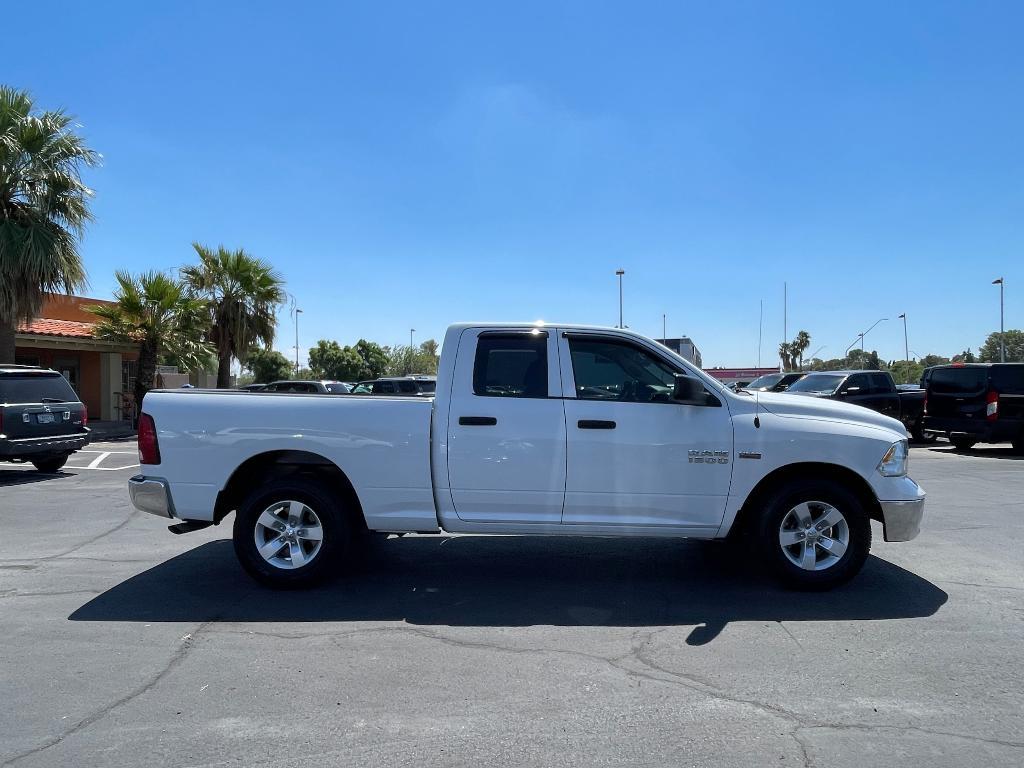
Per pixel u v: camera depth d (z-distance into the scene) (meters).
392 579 6.20
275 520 5.84
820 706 3.83
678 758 3.32
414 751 3.39
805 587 5.74
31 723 3.65
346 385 20.28
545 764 3.28
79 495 10.56
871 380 16.98
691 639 4.79
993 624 5.04
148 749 3.41
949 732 3.56
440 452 5.72
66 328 22.80
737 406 5.75
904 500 5.66
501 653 4.56
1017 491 10.66
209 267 25.83
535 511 5.73
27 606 5.47
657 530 5.71
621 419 5.68
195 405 5.84
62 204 17.73
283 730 3.59
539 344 5.87
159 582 6.09
